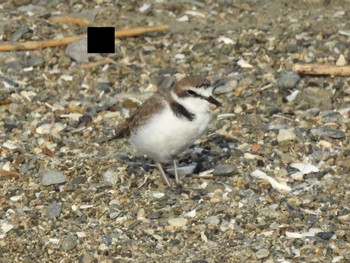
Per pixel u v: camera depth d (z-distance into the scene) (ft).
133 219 35.91
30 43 51.70
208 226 35.17
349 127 42.88
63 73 49.67
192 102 34.53
